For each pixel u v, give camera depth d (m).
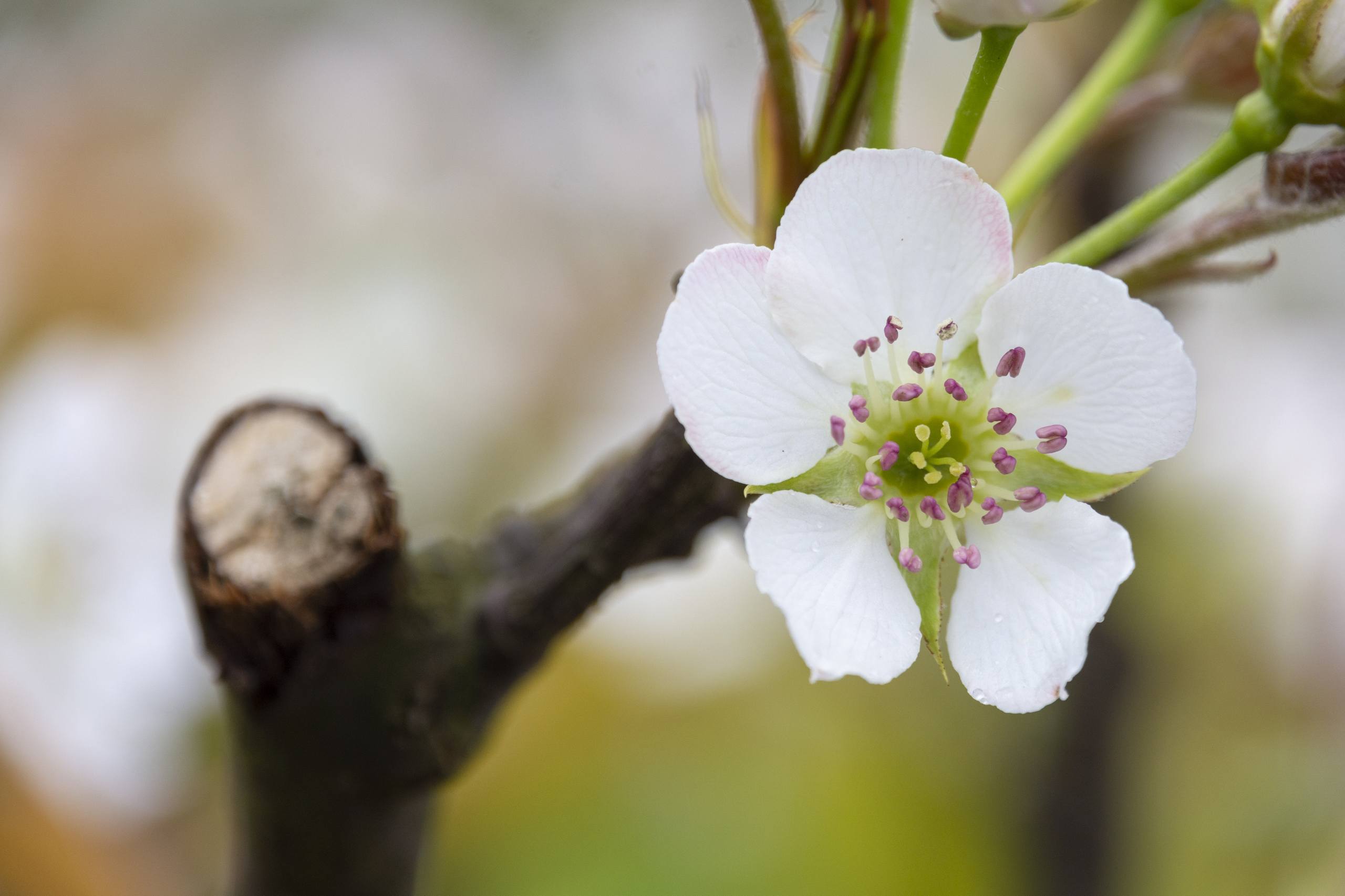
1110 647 0.39
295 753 0.31
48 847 0.37
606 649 0.47
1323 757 0.44
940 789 0.47
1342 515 0.45
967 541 0.30
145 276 0.49
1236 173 0.36
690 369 0.29
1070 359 0.29
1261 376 0.48
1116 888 0.39
